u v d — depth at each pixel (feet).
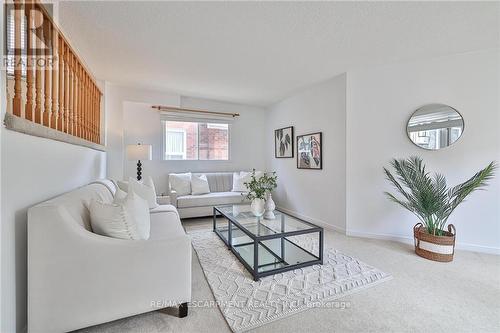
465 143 8.43
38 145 4.66
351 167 10.11
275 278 6.38
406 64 9.14
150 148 12.03
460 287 5.95
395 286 5.99
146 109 13.82
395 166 8.72
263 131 17.21
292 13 6.09
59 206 4.02
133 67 9.74
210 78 11.00
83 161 7.83
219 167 15.84
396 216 9.43
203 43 7.72
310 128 12.44
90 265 4.15
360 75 9.89
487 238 8.27
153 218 7.82
